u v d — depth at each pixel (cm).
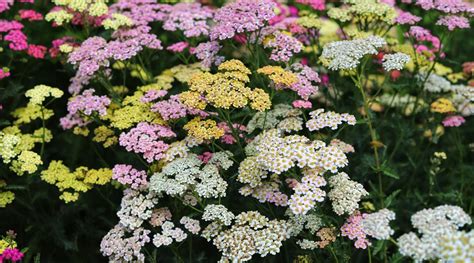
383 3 80
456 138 87
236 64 69
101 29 88
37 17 81
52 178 72
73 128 79
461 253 54
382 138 82
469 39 102
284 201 66
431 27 94
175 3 89
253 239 64
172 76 81
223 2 94
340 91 82
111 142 74
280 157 63
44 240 76
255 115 73
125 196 68
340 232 66
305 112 79
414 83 81
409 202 79
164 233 65
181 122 74
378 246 66
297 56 85
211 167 67
